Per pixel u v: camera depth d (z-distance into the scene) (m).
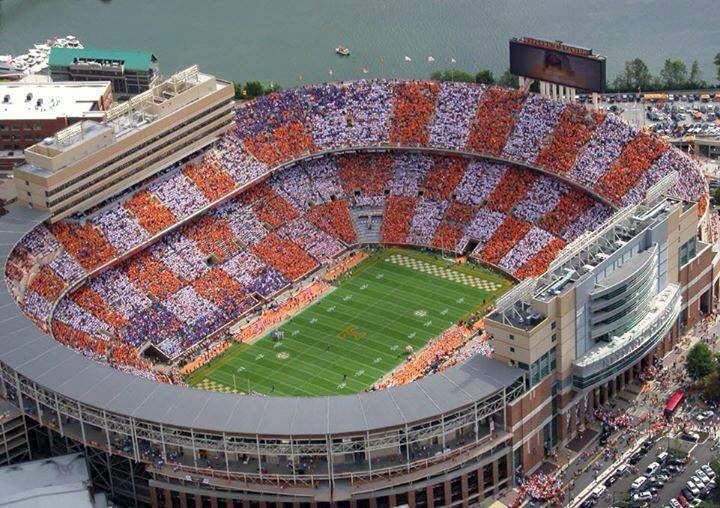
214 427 160.25
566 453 177.75
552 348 173.75
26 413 175.25
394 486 163.12
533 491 169.38
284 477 162.25
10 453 177.00
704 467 169.62
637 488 167.50
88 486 165.00
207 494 164.00
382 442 162.00
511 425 169.25
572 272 177.38
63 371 172.88
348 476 162.62
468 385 167.75
